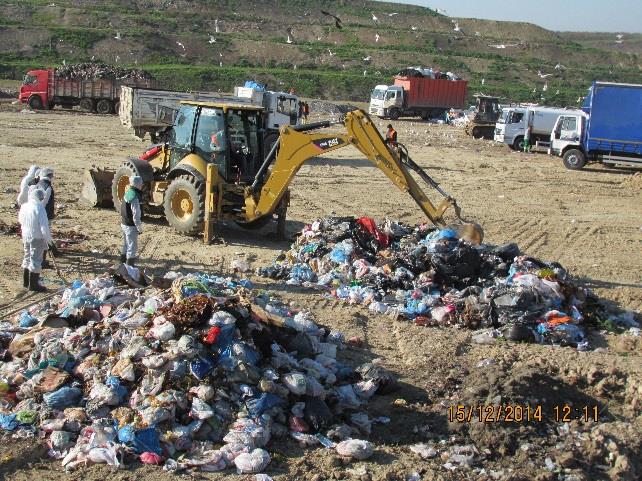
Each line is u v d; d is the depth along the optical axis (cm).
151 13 8856
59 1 8844
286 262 1324
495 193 2406
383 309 1131
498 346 1023
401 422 785
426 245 1266
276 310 946
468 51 9444
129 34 7562
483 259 1251
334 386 824
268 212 1447
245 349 775
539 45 10131
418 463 708
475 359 964
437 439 757
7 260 1259
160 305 843
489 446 741
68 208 1714
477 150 3681
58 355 777
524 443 746
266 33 8900
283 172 1426
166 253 1380
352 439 727
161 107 2803
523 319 1080
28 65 6419
